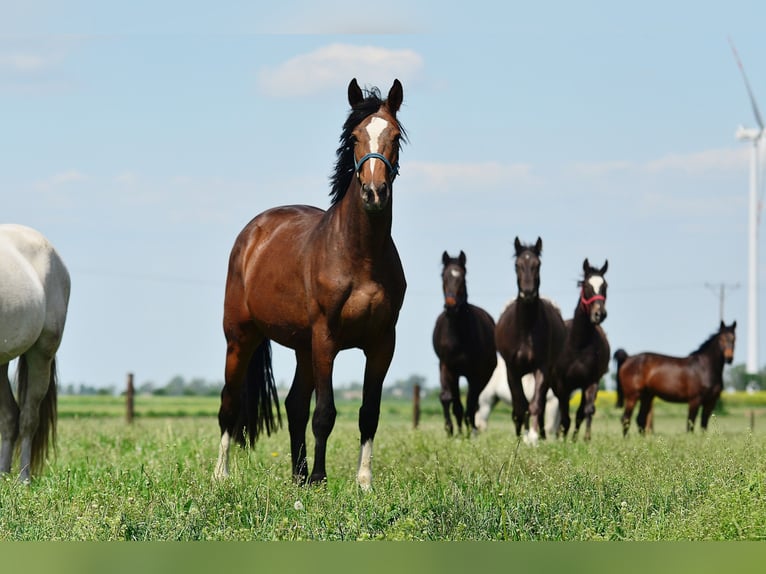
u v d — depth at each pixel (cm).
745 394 8431
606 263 2577
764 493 962
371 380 1174
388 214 1113
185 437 1998
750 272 7712
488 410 3169
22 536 861
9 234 1334
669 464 1177
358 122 1162
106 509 923
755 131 7281
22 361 1380
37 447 1388
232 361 1361
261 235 1328
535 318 2133
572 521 862
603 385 7475
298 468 1259
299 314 1207
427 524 877
